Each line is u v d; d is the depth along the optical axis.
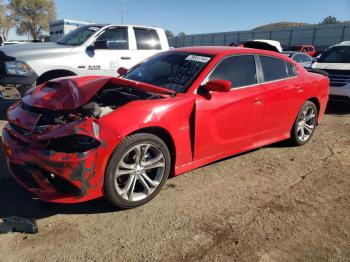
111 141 2.88
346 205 3.54
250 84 4.23
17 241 2.72
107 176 2.96
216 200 3.51
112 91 3.82
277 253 2.73
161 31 7.84
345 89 7.89
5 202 3.28
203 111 3.60
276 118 4.64
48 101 3.28
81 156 2.79
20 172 3.14
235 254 2.69
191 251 2.70
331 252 2.78
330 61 8.96
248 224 3.10
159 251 2.68
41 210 3.17
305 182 4.05
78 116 3.04
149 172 3.44
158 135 3.41
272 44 7.02
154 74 4.15
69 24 18.27
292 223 3.16
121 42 7.16
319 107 5.51
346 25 38.19
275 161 4.68
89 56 6.64
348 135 6.12
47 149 2.83
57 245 2.70
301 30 42.34
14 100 5.98
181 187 3.75
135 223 3.04
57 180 2.89
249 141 4.36
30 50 6.19
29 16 57.97
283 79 4.75
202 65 3.90
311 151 5.15
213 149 3.88
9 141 3.16
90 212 3.18
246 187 3.84
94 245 2.72
